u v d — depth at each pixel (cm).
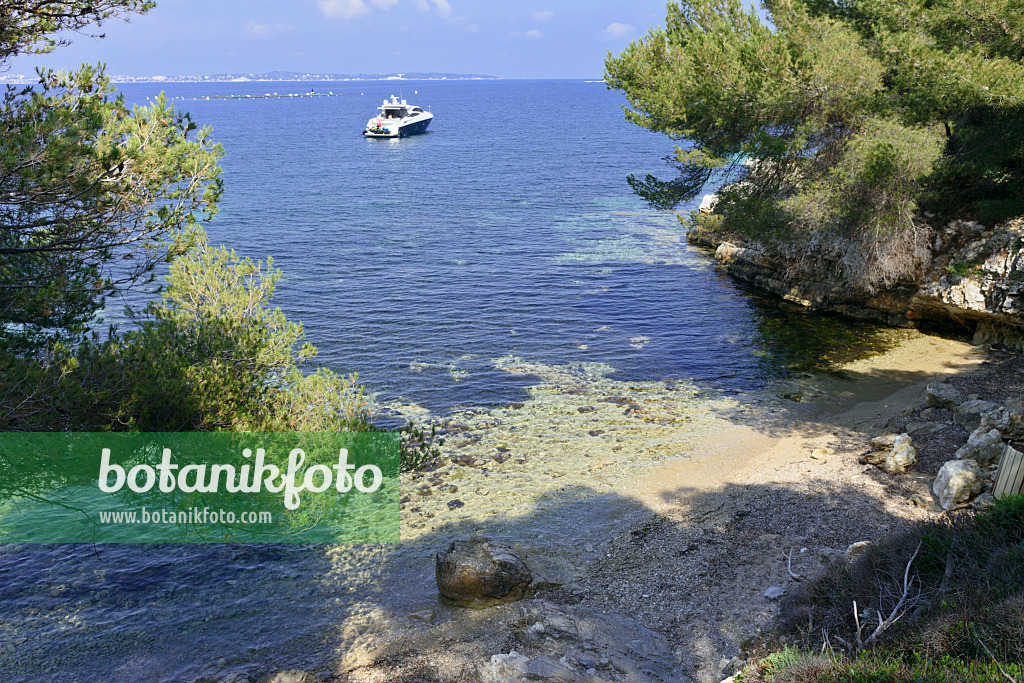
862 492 1566
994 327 2595
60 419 890
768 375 2517
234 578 1388
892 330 2933
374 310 3406
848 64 2394
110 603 1295
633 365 2673
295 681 1096
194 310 1395
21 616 1251
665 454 1931
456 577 1299
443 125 18738
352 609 1301
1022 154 2227
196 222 1003
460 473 1848
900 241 2720
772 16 2855
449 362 2730
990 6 1945
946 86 2042
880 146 2277
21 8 909
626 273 4109
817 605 1098
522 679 1017
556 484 1780
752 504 1584
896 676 756
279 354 1266
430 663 1132
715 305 3434
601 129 16150
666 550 1435
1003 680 692
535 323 3216
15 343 1010
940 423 1894
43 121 859
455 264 4391
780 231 2803
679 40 3000
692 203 6338
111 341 1031
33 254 1028
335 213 6225
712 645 1103
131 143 888
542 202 6812
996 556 932
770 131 2670
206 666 1140
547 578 1379
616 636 1159
